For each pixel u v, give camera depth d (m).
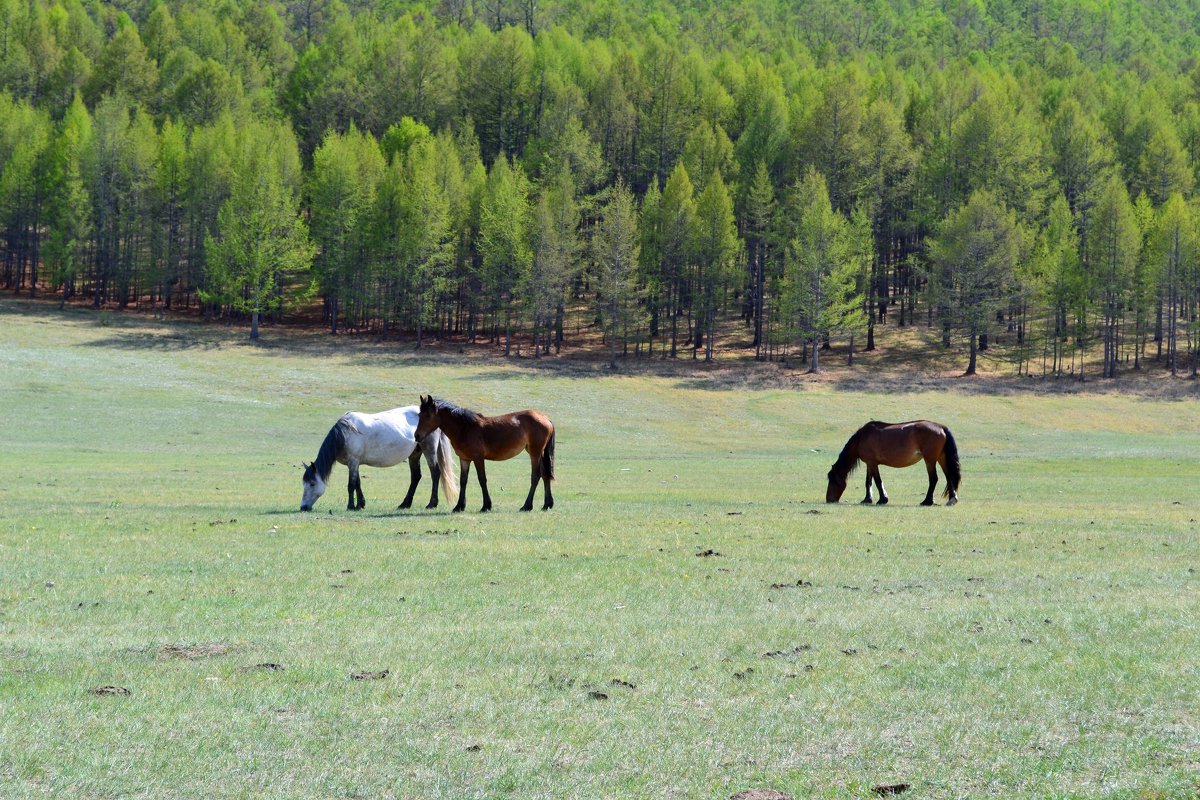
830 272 90.56
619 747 8.12
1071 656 10.80
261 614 12.63
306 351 90.25
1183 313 108.25
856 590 14.48
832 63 150.88
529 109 126.69
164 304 109.00
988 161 102.50
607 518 23.19
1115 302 90.44
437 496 25.69
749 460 50.34
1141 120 116.94
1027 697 9.41
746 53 160.00
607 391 79.69
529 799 7.14
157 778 7.40
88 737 8.15
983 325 93.19
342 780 7.42
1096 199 104.56
